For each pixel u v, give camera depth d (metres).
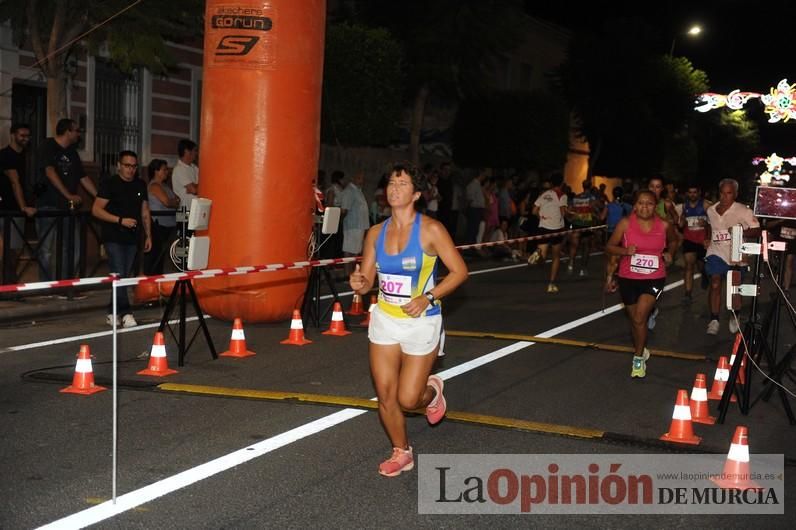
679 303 15.21
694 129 53.47
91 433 6.34
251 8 10.63
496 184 24.00
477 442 6.44
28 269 14.02
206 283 10.95
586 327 11.96
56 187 12.03
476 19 26.41
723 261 11.74
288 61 10.74
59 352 9.09
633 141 42.00
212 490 5.28
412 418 7.02
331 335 10.60
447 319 12.31
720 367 8.27
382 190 18.77
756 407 7.89
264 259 10.82
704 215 14.72
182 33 15.26
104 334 10.12
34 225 14.79
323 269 12.12
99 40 13.98
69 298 12.31
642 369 8.84
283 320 11.27
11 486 5.25
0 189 12.09
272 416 6.90
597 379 8.73
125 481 5.39
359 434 6.49
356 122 23.17
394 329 5.36
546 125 32.25
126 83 18.62
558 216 18.52
